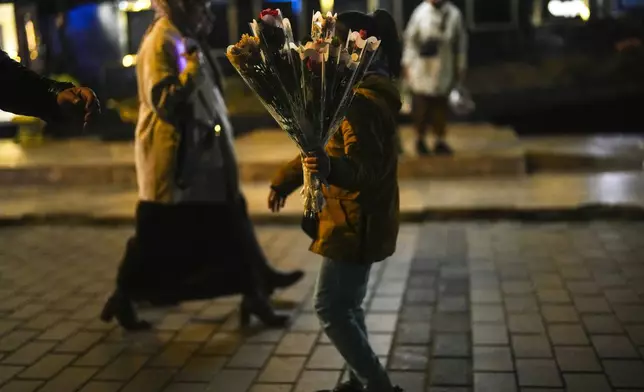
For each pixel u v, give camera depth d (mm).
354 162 2951
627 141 10148
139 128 4504
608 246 6293
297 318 4953
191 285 4602
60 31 11320
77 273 6176
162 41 4289
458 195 7965
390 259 6207
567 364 4039
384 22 3443
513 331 4539
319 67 2801
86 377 4137
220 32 11695
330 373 4078
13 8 8984
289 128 2895
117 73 11719
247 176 9008
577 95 11422
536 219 7254
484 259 6102
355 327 3287
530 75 11469
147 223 4523
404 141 10156
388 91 3207
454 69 8844
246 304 4758
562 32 11305
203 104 4461
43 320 5078
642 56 11156
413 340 4480
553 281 5457
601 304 4938
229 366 4219
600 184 8234
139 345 4578
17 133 12023
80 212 7883
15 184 9398
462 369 4051
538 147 9797
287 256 6484
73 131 11672
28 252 6867
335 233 3199
